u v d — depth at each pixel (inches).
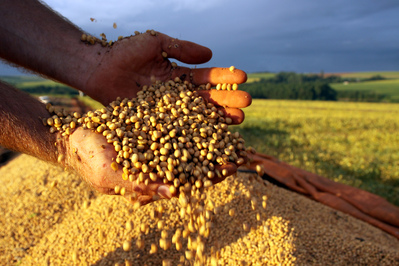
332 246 15.0
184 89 12.3
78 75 12.6
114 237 14.2
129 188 9.0
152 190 9.0
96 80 12.7
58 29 12.4
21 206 18.8
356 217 20.5
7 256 15.5
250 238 14.1
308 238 15.1
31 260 14.9
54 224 17.6
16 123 9.1
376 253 14.9
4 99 9.4
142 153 9.6
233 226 14.8
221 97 11.8
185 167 9.4
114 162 8.9
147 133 10.2
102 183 9.0
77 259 13.6
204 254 10.1
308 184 23.2
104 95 13.0
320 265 13.4
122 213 15.4
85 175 9.4
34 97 10.7
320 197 21.8
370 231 18.6
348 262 14.2
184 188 9.0
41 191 19.9
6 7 11.4
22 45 11.7
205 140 10.5
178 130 10.3
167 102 11.4
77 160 9.5
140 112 10.8
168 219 14.8
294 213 17.3
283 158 39.5
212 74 12.4
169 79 13.3
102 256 13.6
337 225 17.9
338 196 22.5
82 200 18.8
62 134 9.7
